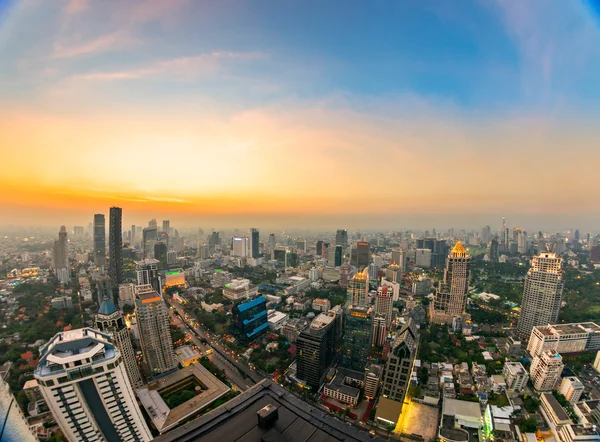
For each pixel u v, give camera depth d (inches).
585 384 7824.8
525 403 7027.6
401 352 6786.4
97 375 4355.3
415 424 6565.0
